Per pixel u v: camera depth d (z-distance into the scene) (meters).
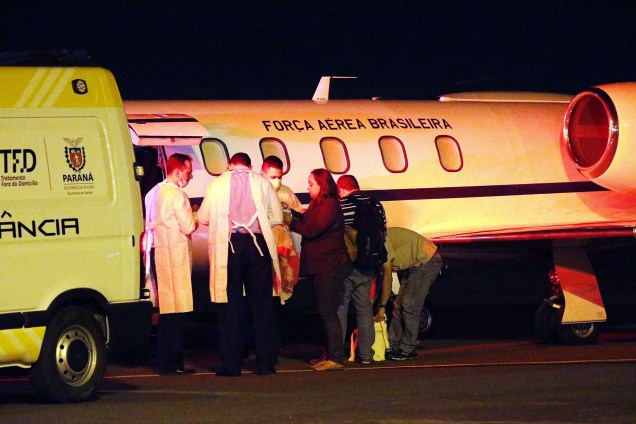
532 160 47.91
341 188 35.16
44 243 27.05
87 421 25.09
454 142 46.53
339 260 33.72
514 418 24.59
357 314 35.25
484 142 47.12
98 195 27.89
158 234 32.91
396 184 44.62
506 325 49.19
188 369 34.38
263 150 41.81
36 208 26.97
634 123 41.97
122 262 28.25
